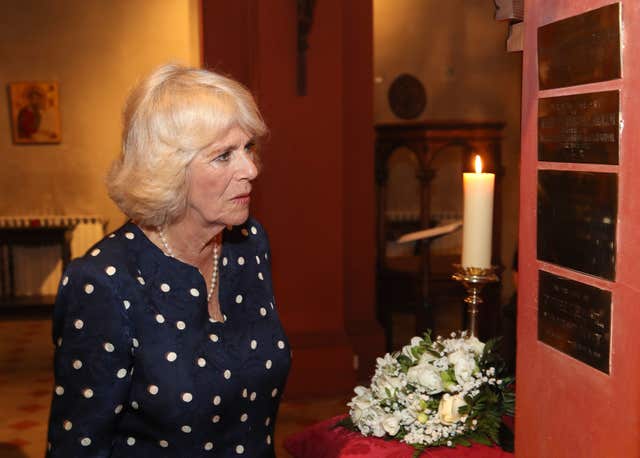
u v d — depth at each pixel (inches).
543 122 45.4
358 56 222.1
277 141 200.1
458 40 385.1
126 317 54.1
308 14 193.0
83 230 349.7
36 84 351.3
